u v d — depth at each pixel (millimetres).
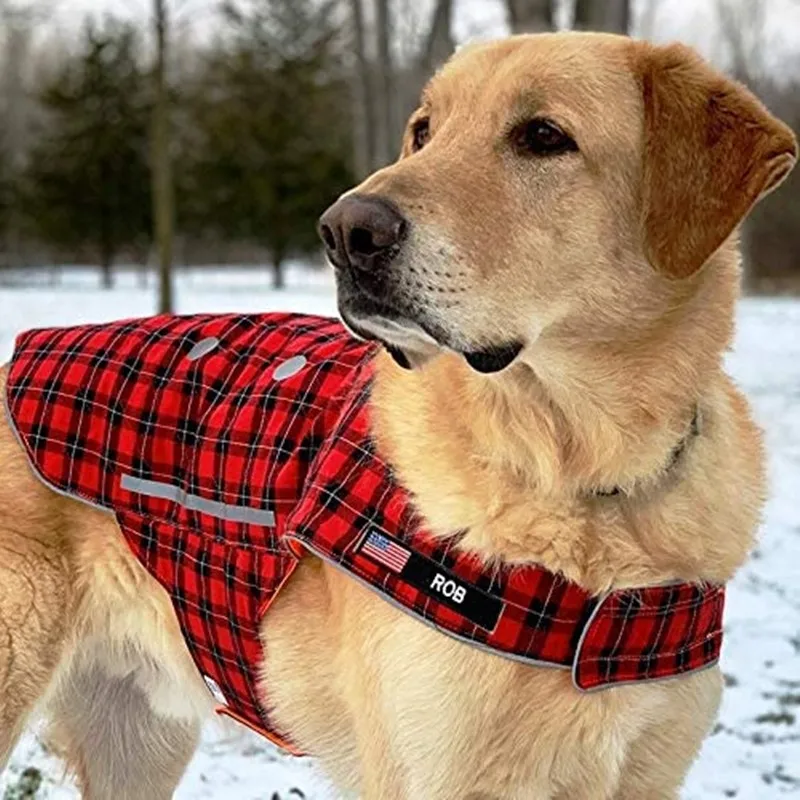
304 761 1454
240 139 11422
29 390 1168
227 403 1108
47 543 1151
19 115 15547
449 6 4941
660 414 956
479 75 995
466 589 947
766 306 7453
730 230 944
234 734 1235
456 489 958
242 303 6816
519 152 956
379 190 910
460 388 969
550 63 970
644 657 956
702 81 971
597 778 985
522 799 985
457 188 932
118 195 11445
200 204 11469
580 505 953
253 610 1065
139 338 1181
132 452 1119
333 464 1005
